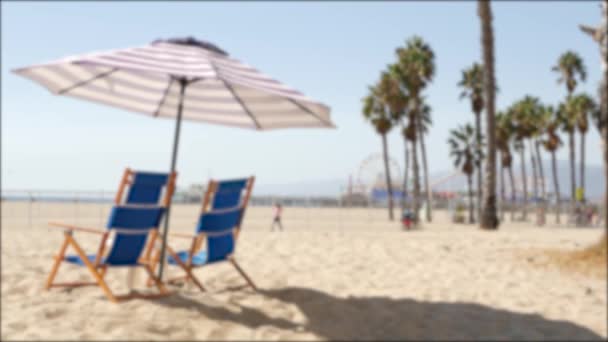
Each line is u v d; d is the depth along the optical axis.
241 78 4.89
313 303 5.48
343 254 9.00
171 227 17.11
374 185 68.94
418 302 5.91
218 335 4.55
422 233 14.23
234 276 6.83
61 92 6.09
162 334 4.47
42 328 4.43
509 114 56.16
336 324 4.96
